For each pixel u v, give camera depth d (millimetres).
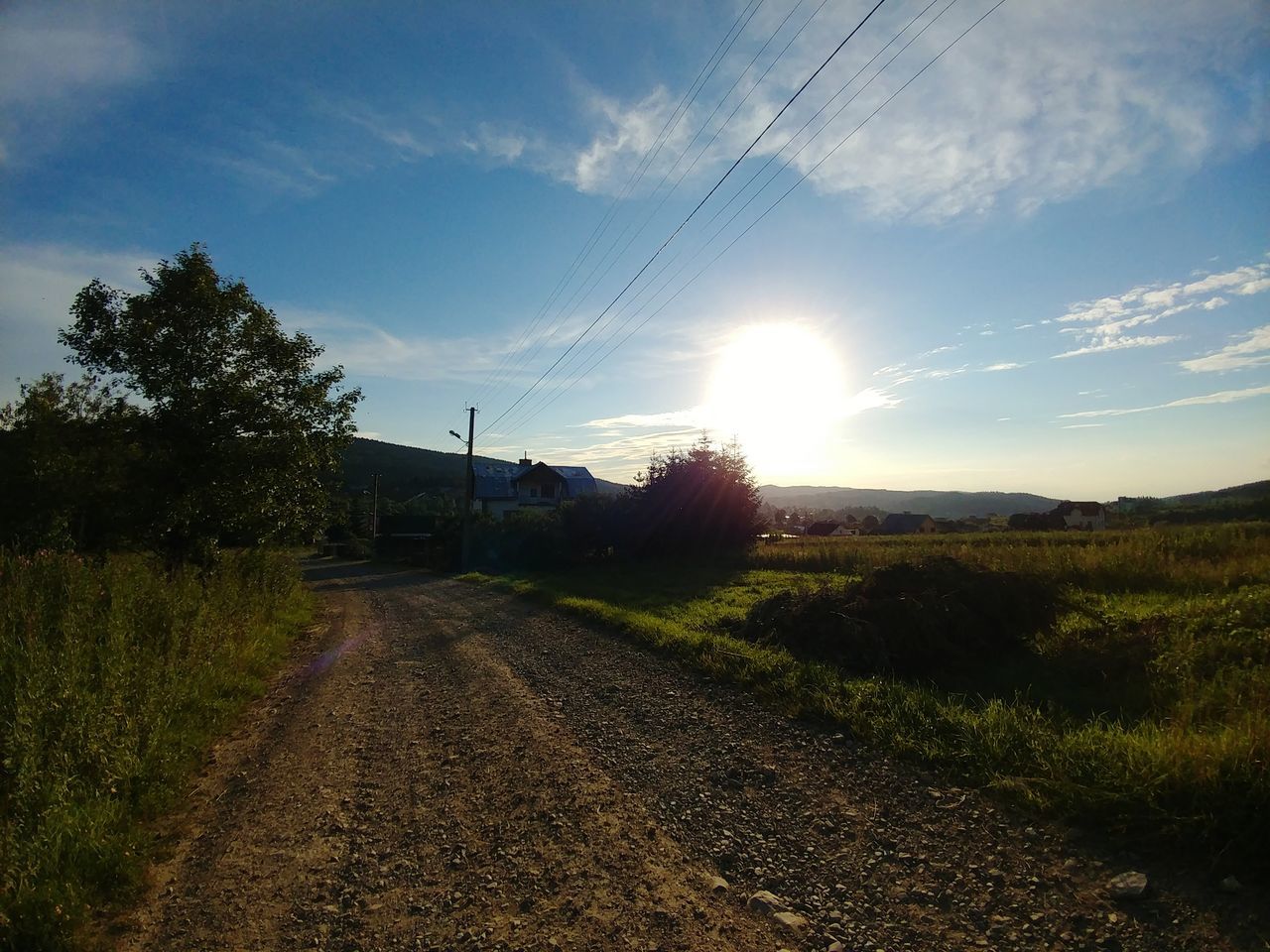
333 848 4602
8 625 6988
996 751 4844
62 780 4699
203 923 3740
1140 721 5875
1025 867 3596
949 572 10484
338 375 16422
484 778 5738
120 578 9195
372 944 3469
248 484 14961
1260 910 2967
